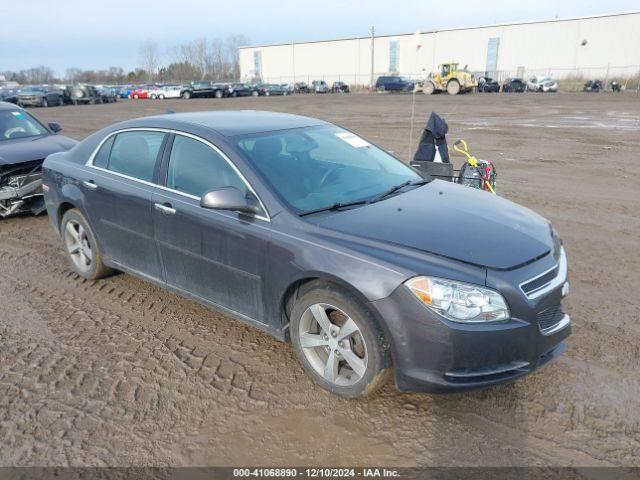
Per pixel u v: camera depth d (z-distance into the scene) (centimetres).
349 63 7981
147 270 443
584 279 512
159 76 10444
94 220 477
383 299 295
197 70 10425
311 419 315
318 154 413
